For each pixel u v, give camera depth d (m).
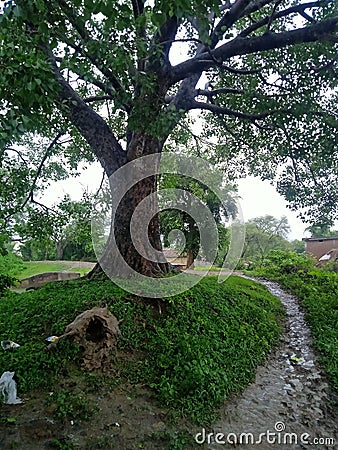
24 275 11.50
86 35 4.22
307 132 6.88
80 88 7.18
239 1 5.71
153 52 4.55
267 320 6.61
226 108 7.88
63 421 3.12
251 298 7.63
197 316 5.31
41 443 2.85
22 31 3.26
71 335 4.17
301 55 6.69
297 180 8.26
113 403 3.48
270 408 3.81
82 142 8.70
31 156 8.21
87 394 3.56
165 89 5.97
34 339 4.42
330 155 6.91
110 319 4.35
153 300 5.23
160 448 2.95
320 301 8.48
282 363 5.11
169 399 3.60
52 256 15.45
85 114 6.30
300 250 30.48
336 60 6.31
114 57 4.12
